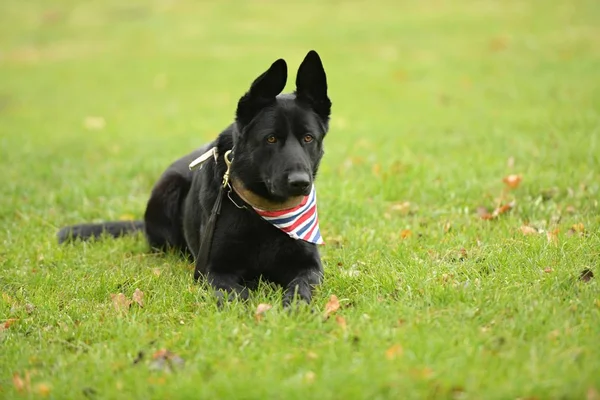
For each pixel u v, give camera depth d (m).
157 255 8.28
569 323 5.33
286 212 6.68
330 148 13.25
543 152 11.20
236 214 6.78
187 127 16.33
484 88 18.47
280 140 6.45
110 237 8.54
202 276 6.90
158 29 31.23
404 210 9.12
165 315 6.11
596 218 7.97
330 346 5.09
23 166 12.51
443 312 5.68
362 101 18.06
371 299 6.12
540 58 21.56
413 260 6.99
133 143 14.72
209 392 4.54
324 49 25.34
